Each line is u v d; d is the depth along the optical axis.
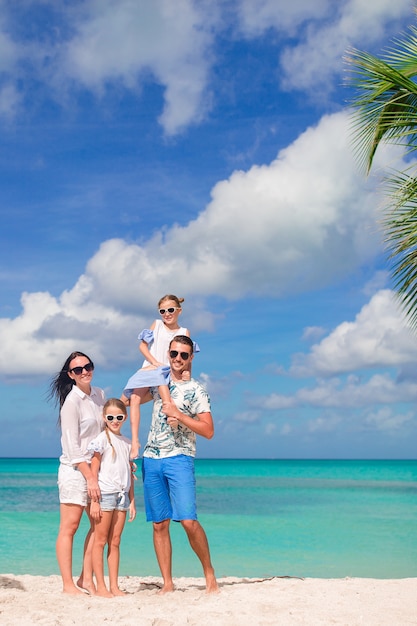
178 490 5.97
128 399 6.52
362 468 107.06
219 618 5.00
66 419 6.20
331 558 11.34
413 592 6.19
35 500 24.72
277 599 5.75
